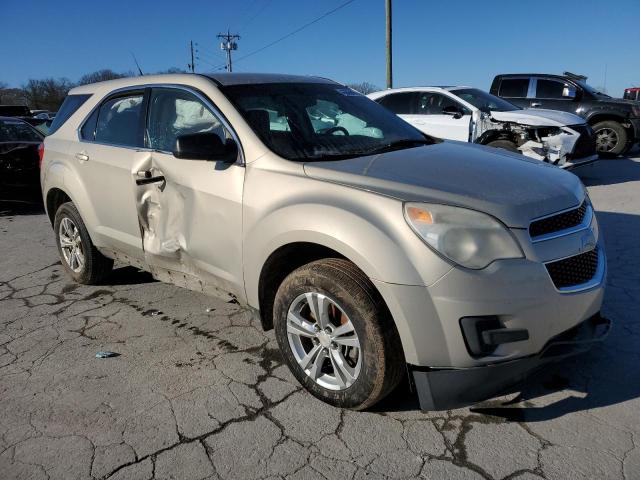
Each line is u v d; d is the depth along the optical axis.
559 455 2.41
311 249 2.87
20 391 3.09
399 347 2.54
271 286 3.11
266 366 3.29
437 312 2.37
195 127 3.49
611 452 2.42
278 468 2.41
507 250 2.41
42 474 2.42
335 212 2.61
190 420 2.77
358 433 2.62
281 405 2.88
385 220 2.50
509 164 3.11
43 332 3.86
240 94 3.47
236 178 3.13
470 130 8.75
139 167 3.72
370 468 2.39
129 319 4.04
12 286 4.88
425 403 2.52
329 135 3.44
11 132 8.21
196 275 3.53
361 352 2.58
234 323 3.91
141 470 2.43
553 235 2.56
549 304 2.44
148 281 4.84
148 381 3.15
